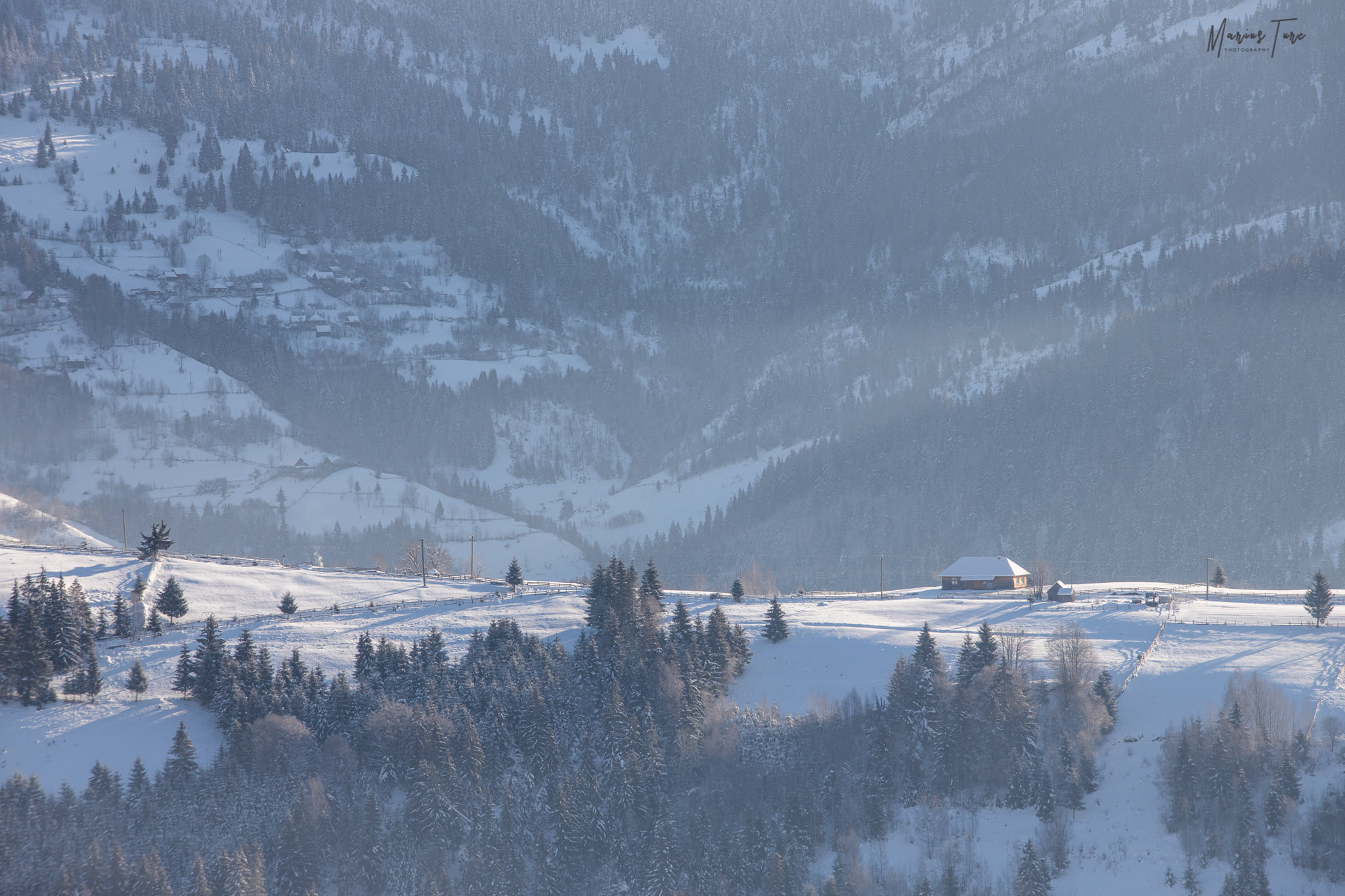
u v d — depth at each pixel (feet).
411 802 504.02
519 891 486.38
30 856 451.53
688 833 508.94
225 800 498.28
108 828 472.85
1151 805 509.76
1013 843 500.33
